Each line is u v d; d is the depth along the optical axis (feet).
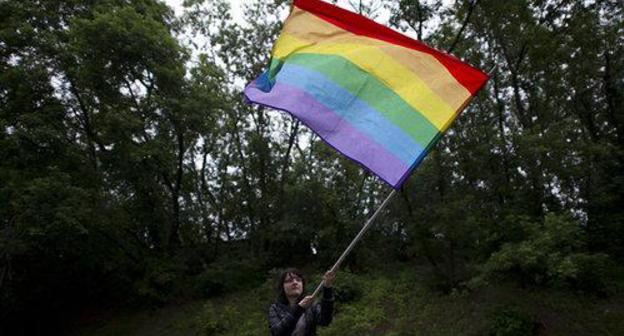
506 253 40.37
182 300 66.90
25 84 60.03
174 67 63.82
